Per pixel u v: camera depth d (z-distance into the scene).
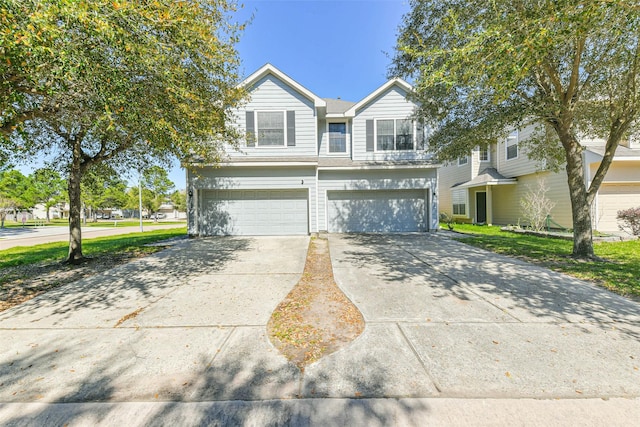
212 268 6.47
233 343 3.07
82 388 2.35
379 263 6.76
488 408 2.08
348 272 5.99
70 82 3.39
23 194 27.44
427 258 7.24
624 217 9.60
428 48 6.24
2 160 6.76
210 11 5.09
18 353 2.90
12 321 3.68
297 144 11.77
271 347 2.98
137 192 31.22
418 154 12.52
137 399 2.22
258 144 11.77
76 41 3.18
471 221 17.53
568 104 6.12
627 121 6.07
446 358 2.72
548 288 4.75
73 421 2.00
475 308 3.94
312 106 11.73
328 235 11.88
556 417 1.98
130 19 3.34
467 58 3.69
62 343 3.09
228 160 11.09
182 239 11.30
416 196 12.84
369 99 12.46
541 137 9.09
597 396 2.18
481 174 16.83
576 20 2.99
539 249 8.16
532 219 11.70
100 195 28.05
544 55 3.21
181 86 4.36
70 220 7.18
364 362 2.68
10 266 6.93
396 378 2.43
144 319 3.71
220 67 5.42
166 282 5.42
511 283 5.06
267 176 11.54
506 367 2.56
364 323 3.53
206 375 2.51
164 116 4.30
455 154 8.05
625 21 3.47
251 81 11.56
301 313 3.87
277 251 8.45
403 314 3.79
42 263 7.24
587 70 5.92
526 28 3.32
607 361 2.63
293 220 11.91
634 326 3.33
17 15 2.66
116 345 3.04
